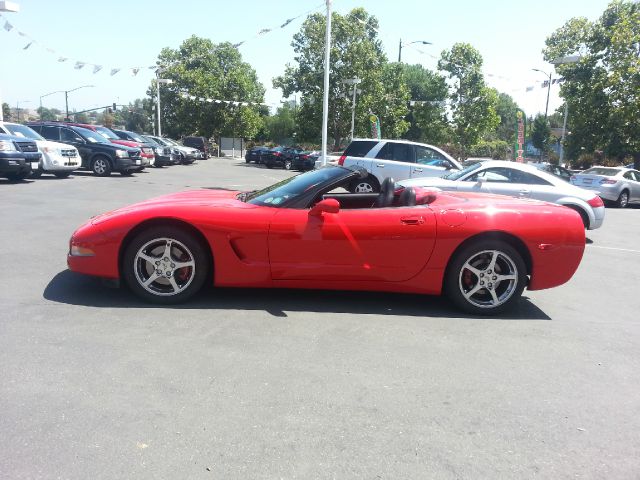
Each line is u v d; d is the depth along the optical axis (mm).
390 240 4312
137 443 2406
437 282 4453
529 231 4422
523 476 2303
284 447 2432
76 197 11516
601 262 7543
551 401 3014
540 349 3830
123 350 3424
